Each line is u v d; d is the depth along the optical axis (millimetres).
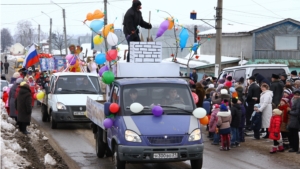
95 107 13938
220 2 28500
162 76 13000
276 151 14477
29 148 15008
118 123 11180
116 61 13383
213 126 16203
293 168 12273
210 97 18766
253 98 17859
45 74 38281
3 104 25406
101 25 13984
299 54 45312
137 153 10555
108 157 14188
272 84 17297
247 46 45625
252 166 12594
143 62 13305
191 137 10766
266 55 44812
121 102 11516
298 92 13961
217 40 28703
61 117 20188
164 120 11031
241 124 16359
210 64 44250
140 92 11703
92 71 25828
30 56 27766
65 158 14031
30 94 17953
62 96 20766
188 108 11531
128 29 14922
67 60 25297
